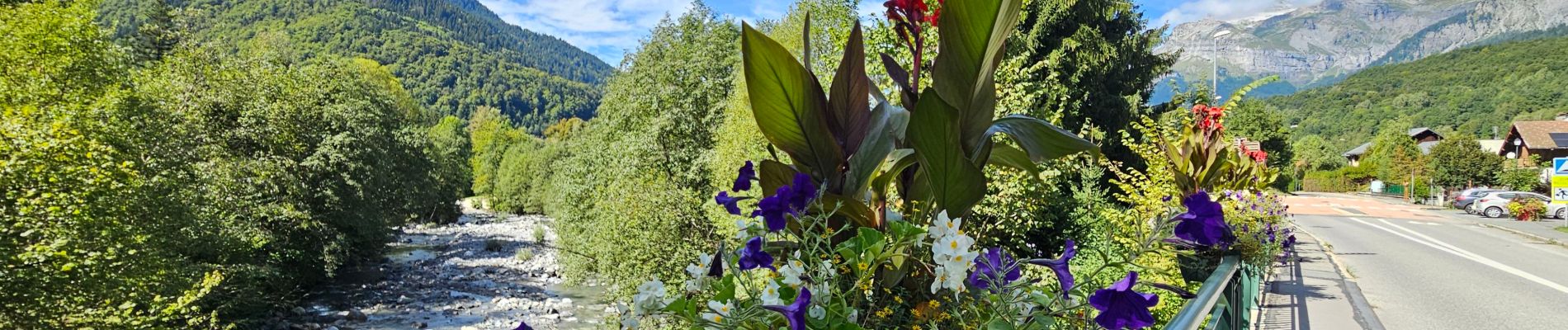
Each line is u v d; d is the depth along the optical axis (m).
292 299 18.59
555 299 19.88
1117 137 19.81
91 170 10.09
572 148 32.75
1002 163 2.61
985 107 2.25
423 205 28.23
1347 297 7.56
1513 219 25.44
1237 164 7.96
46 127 10.14
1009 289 1.58
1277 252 7.09
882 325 1.84
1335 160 79.94
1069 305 1.53
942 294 1.92
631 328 1.46
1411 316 7.05
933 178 2.08
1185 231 1.66
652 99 21.73
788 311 1.34
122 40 18.17
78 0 13.41
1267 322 6.21
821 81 9.27
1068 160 8.78
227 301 14.27
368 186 22.05
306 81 22.69
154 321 10.72
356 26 123.12
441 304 19.19
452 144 50.72
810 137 2.10
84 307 10.07
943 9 2.11
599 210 19.25
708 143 20.58
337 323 16.88
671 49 22.31
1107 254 1.70
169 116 15.64
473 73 126.31
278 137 20.53
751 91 2.03
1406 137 56.53
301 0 124.25
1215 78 21.03
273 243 17.94
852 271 1.83
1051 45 18.98
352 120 22.03
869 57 8.38
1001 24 2.08
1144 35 22.45
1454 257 12.48
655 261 14.76
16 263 9.25
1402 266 11.01
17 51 12.22
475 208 63.97
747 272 1.60
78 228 10.01
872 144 2.17
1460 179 41.31
